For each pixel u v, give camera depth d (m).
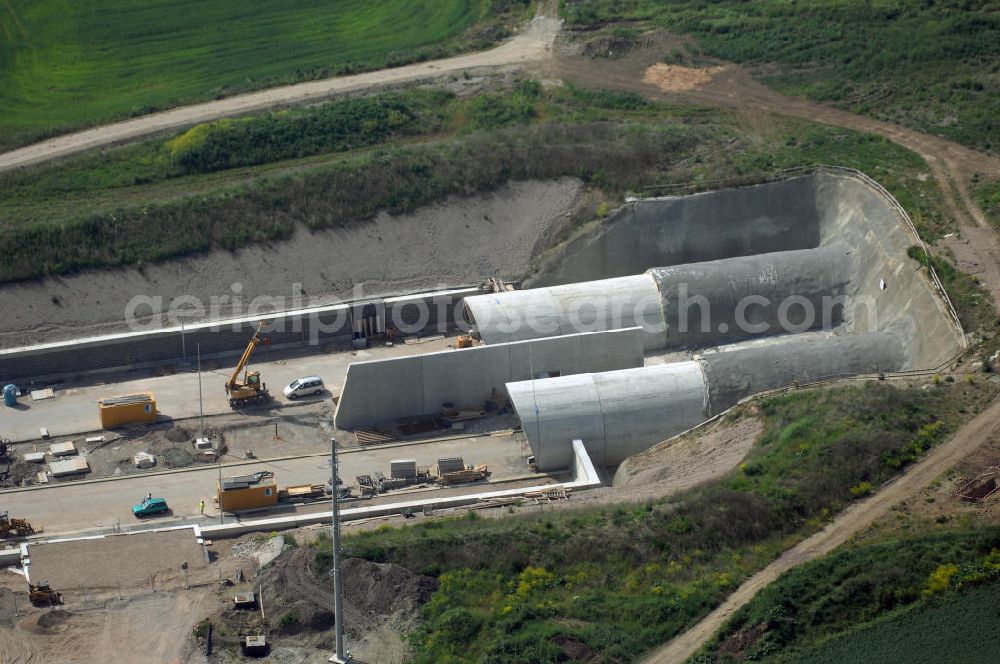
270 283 77.25
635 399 66.56
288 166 86.50
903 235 75.44
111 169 86.00
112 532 60.31
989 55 93.94
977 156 82.62
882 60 94.75
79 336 73.56
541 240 80.81
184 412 69.69
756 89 94.38
